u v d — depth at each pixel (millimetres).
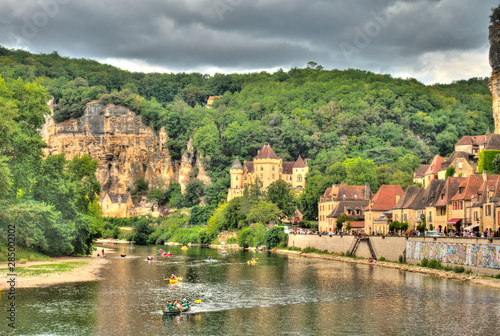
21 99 129875
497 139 151875
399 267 117750
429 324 65875
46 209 110750
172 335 60719
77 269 109062
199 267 125375
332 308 74875
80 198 142625
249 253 176625
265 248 192875
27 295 79625
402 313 71562
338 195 183875
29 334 60031
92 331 61594
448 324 65750
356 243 141250
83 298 78688
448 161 184625
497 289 86250
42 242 115062
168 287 91562
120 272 110562
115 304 75562
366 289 89562
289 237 183625
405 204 139625
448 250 103375
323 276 106500
